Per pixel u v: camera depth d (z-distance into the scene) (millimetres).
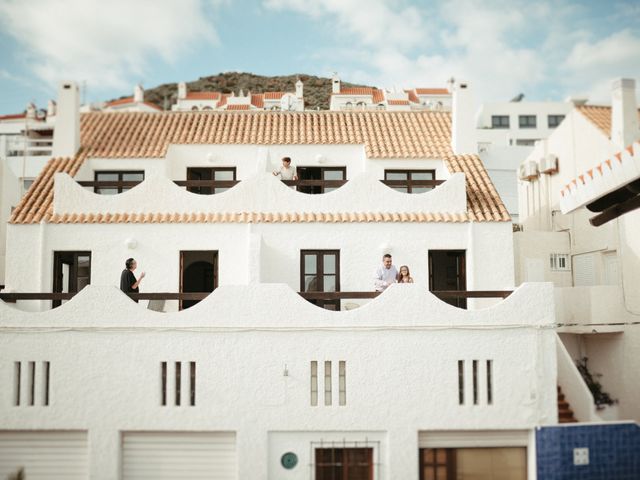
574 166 22922
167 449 13688
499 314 13812
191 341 13641
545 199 24844
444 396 13617
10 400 13594
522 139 62688
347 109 23047
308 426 13461
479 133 49625
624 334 18484
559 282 22625
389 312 13711
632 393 18016
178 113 22453
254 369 13578
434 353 13695
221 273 16109
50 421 13523
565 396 16672
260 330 13641
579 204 14477
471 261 16219
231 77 82875
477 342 13750
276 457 13516
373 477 13547
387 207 16703
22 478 13195
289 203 16656
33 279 16156
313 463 13516
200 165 19953
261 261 15727
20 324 13688
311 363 13664
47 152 41250
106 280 16109
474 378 13836
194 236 16203
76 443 13719
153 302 15359
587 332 18594
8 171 22188
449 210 16750
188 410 13508
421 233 16328
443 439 13773
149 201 16625
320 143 20000
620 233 19172
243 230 16203
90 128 21516
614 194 14234
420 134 21219
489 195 17609
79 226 16219
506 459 13867
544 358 13773
